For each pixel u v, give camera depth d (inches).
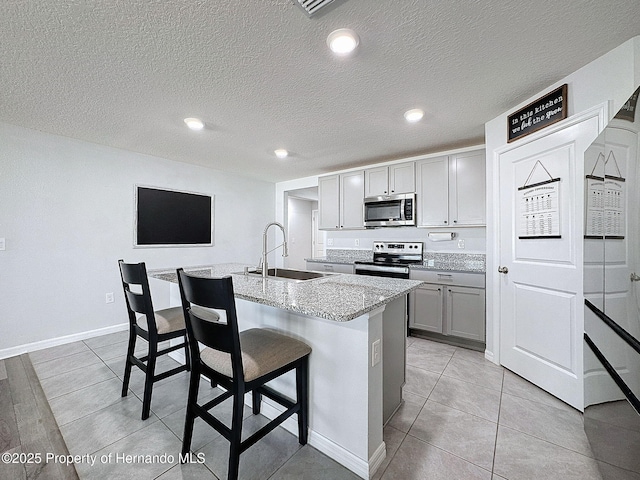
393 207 143.9
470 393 80.7
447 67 69.1
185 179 156.5
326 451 58.1
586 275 58.0
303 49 61.9
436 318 122.1
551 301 78.6
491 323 102.0
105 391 81.7
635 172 38.7
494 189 98.5
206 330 51.0
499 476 52.7
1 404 75.4
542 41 60.1
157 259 145.0
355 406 54.1
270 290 64.2
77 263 120.0
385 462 56.2
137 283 72.4
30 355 105.5
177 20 53.0
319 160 151.0
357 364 53.8
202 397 79.5
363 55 64.1
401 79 74.2
